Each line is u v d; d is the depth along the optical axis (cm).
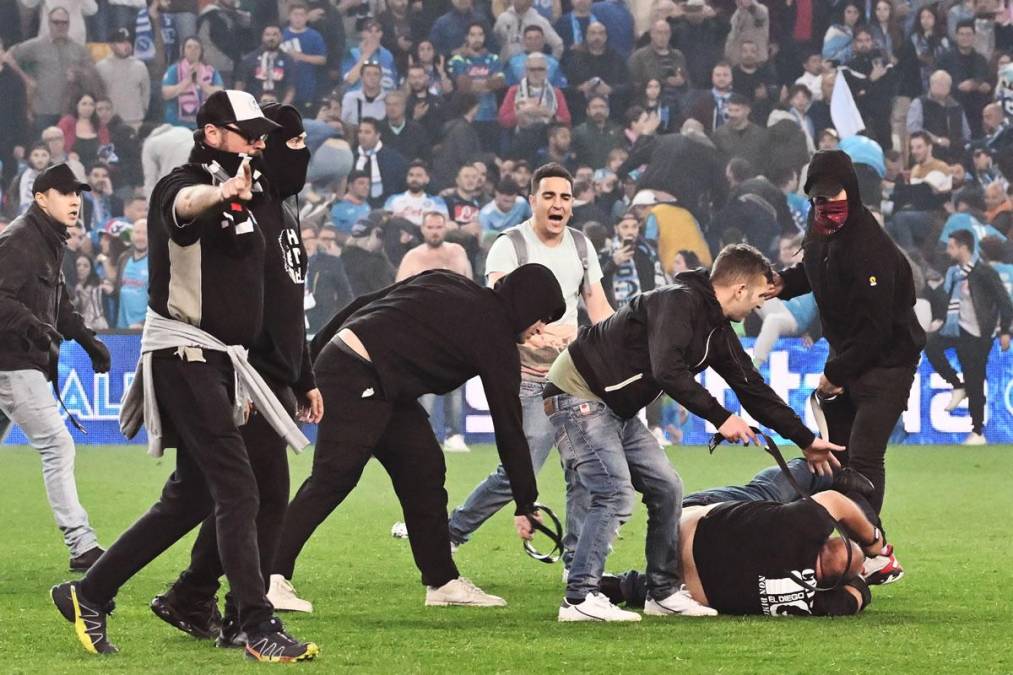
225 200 1442
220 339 1584
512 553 2769
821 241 2283
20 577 2386
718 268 1897
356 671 1516
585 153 6378
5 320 2412
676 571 1955
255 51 6488
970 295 5703
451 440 5281
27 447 5591
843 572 1912
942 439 5691
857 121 6412
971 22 6425
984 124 6397
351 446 1988
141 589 2219
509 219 6106
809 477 2166
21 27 6334
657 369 1852
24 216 2506
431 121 6366
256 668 1527
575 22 6444
